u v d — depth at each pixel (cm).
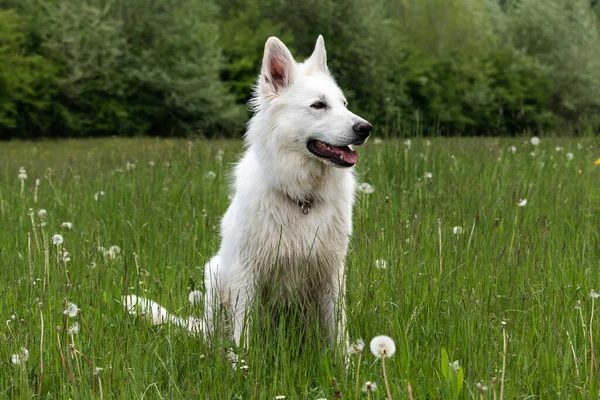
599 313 423
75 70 3164
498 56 4078
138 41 3503
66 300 439
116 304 464
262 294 464
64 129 3266
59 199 778
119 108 3322
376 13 3859
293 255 451
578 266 505
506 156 933
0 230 674
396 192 756
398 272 462
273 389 347
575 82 4012
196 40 3512
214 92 3378
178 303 468
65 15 3241
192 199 764
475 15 4388
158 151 1443
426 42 4325
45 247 491
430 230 595
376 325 415
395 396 338
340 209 462
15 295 463
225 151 1105
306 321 464
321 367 378
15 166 1300
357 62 3628
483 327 394
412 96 3791
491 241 571
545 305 423
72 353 365
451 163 872
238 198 465
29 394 345
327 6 3688
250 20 3922
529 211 679
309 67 502
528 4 4412
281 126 455
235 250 458
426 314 434
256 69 3662
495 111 3897
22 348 364
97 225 657
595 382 333
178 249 584
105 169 1047
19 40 3225
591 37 4188
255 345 384
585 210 683
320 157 449
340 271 468
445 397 335
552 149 1064
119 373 362
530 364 366
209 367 365
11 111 3036
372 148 961
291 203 451
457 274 480
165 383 380
